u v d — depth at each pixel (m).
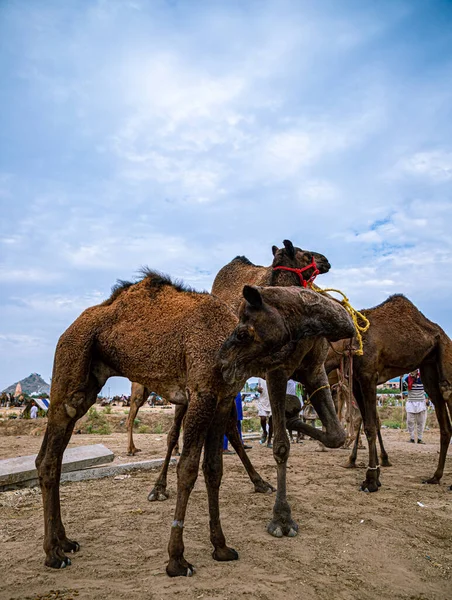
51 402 4.43
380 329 7.32
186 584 3.50
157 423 21.83
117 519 5.12
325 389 5.46
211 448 4.11
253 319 3.88
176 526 3.72
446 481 7.24
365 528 4.85
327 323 4.27
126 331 4.37
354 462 8.33
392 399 32.91
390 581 3.72
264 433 11.77
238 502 5.83
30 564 3.92
